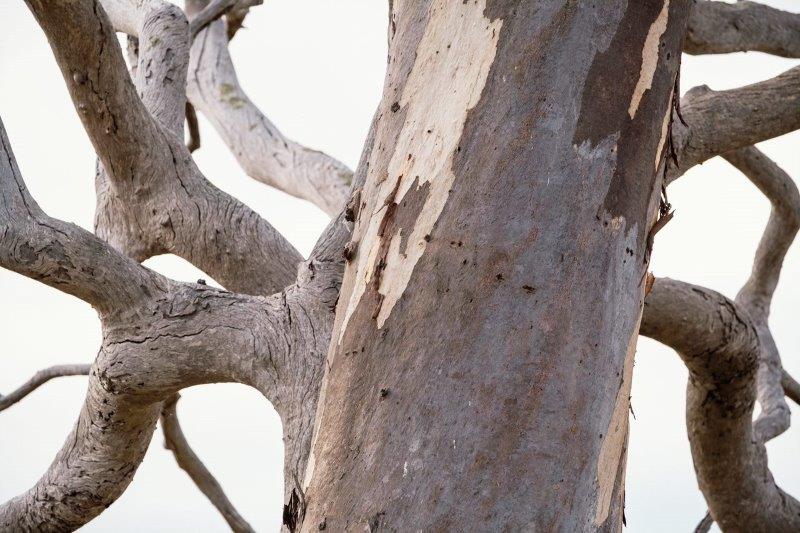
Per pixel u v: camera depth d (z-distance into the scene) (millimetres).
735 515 8750
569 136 6910
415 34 7102
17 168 7348
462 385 6785
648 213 6980
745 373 8312
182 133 8508
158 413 7758
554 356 6805
